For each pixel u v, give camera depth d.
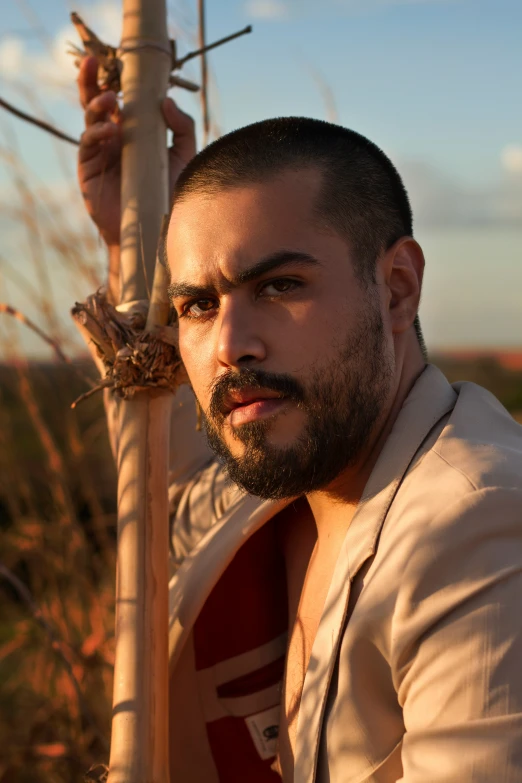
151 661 0.99
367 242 0.90
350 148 0.93
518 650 0.70
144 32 1.18
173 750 1.13
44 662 1.97
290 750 0.98
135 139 1.16
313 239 0.86
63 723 1.86
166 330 1.04
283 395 0.84
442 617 0.74
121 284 1.14
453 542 0.75
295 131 0.90
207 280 0.87
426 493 0.81
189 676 1.14
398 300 0.94
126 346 1.05
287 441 0.84
